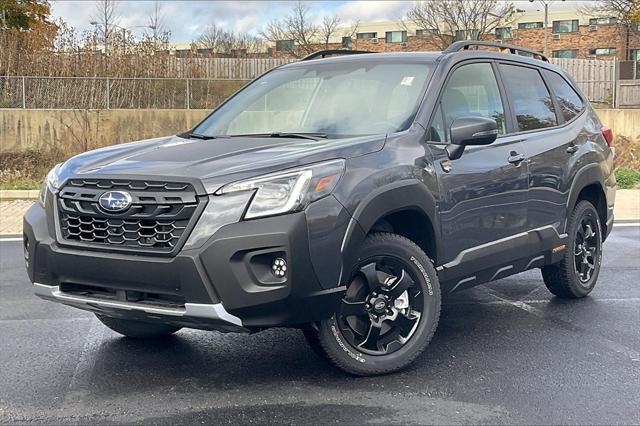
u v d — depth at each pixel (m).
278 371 4.67
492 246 5.20
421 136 4.77
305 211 3.93
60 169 4.53
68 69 24.34
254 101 5.61
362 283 4.38
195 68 25.62
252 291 3.83
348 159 4.25
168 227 3.91
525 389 4.36
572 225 6.25
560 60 26.83
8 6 33.31
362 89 5.27
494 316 6.04
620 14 40.97
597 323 5.82
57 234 4.21
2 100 22.20
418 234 4.75
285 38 56.81
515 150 5.48
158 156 4.39
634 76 26.78
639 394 4.30
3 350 5.14
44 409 4.07
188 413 4.00
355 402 4.14
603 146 6.73
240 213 3.85
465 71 5.41
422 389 4.34
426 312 4.61
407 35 59.34
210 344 5.26
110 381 4.52
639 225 11.26
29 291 7.03
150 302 3.99
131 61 25.02
